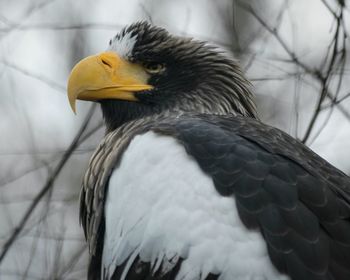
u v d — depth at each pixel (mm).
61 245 14477
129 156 12414
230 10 16484
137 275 12078
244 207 11609
